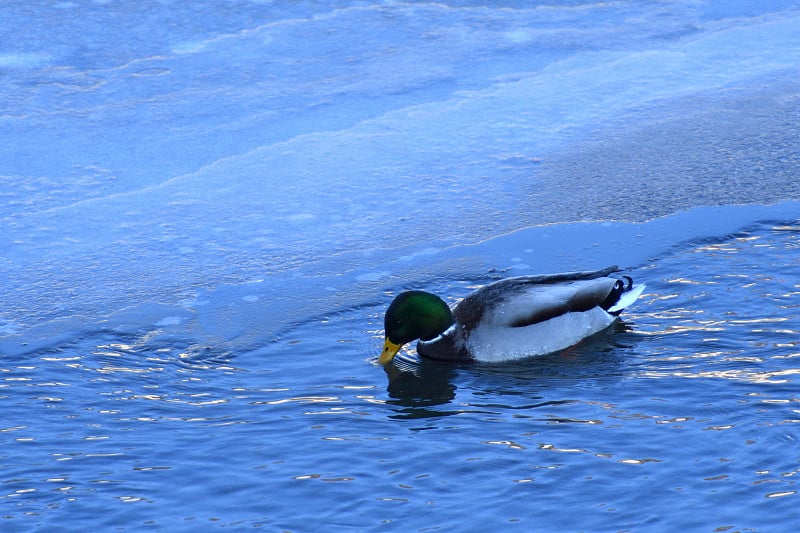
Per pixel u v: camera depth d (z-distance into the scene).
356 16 27.39
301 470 10.57
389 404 12.09
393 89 23.20
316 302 14.93
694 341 13.36
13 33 25.52
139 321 14.38
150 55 24.73
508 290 13.59
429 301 13.24
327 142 20.72
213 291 15.32
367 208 18.14
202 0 28.08
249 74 23.84
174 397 12.31
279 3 28.08
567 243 16.55
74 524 9.71
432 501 9.98
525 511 9.76
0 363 13.18
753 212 17.34
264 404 12.10
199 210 18.09
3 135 20.75
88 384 12.62
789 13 28.11
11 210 17.97
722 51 25.48
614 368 12.82
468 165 19.81
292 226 17.53
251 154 20.23
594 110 22.27
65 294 15.22
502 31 26.66
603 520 9.57
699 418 11.44
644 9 28.38
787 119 21.50
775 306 14.20
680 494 9.94
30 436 11.34
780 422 11.23
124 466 10.70
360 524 9.64
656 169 19.33
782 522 9.44
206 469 10.62
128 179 19.25
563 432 11.26
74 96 22.58
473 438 11.19
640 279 15.20
